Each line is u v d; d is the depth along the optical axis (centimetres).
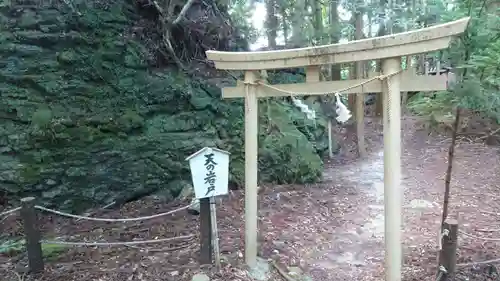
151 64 675
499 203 623
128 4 688
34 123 538
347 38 994
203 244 386
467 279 364
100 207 578
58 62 565
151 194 625
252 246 398
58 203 549
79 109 571
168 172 634
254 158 392
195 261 401
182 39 759
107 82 602
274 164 741
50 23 563
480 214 573
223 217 546
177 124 651
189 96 664
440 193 684
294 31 886
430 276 382
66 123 552
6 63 538
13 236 477
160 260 405
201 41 800
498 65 344
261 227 520
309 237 498
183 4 740
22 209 373
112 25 627
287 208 604
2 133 530
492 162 870
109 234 482
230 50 870
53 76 560
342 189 728
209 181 374
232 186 675
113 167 591
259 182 722
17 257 420
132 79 628
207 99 687
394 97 323
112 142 590
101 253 425
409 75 320
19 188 529
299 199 652
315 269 420
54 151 548
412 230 523
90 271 384
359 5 847
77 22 584
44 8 564
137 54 645
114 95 606
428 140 1086
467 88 347
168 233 483
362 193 703
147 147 621
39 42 556
